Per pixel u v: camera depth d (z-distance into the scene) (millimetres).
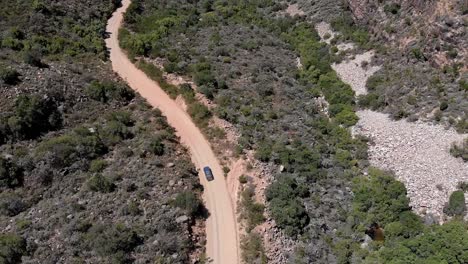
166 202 49406
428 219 49219
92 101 63094
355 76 75125
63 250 43812
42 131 57062
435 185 52531
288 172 55438
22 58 66000
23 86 60062
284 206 50125
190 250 46125
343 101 70000
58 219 46625
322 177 55344
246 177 53406
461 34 63312
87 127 58625
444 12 65812
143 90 68688
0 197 48688
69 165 52469
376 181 53812
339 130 64125
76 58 72750
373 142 61219
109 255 43250
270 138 59875
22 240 43719
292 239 48250
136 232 45688
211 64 74188
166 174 52938
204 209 50562
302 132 62844
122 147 56000
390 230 47906
